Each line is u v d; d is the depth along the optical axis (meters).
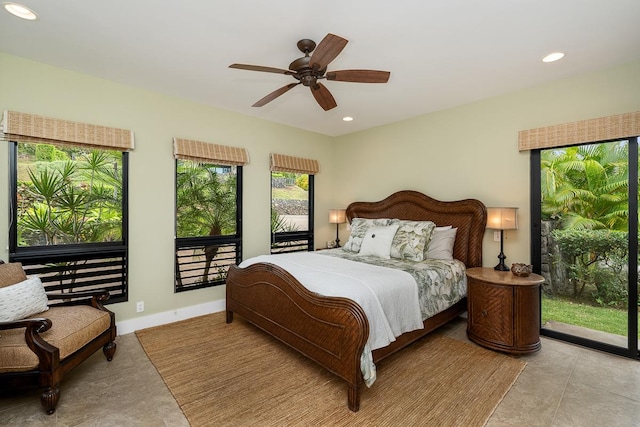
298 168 4.42
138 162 3.07
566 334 2.79
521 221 3.06
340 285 2.15
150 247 3.16
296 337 2.28
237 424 1.69
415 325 2.36
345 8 1.80
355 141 4.75
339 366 1.90
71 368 1.94
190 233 3.48
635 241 2.46
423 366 2.32
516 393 1.98
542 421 1.71
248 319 2.89
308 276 2.39
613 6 1.77
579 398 1.92
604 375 2.20
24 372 1.75
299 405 1.86
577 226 2.80
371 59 2.43
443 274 2.81
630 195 2.48
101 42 2.22
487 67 2.57
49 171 2.67
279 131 4.29
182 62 2.52
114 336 2.42
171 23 1.97
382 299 2.12
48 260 2.61
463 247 3.38
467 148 3.46
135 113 3.04
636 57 2.38
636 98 2.43
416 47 2.25
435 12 1.84
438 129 3.72
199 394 1.97
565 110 2.77
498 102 3.21
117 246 2.97
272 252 4.26
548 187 2.96
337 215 4.59
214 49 2.31
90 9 1.83
